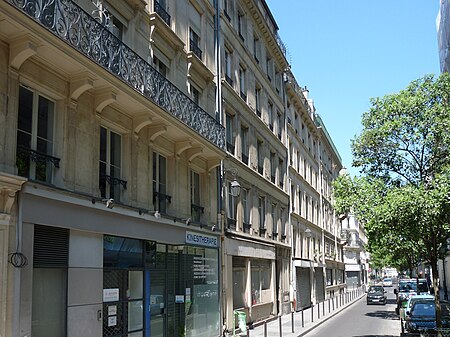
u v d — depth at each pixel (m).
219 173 20.23
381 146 15.49
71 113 11.16
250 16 27.22
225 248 20.09
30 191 9.55
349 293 50.88
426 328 15.72
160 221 14.62
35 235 9.93
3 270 8.81
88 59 10.59
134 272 13.48
